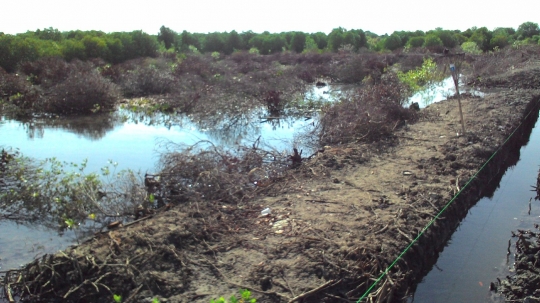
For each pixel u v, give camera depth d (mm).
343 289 4352
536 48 29922
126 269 4551
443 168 7645
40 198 7152
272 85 16812
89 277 4555
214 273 4590
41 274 4648
